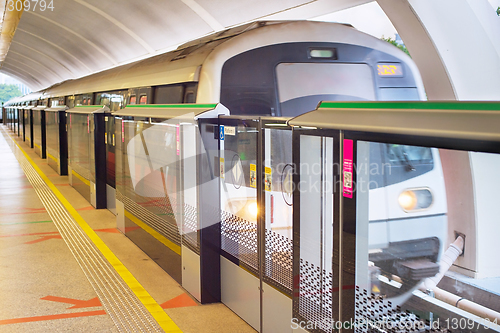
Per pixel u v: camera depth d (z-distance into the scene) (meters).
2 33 24.58
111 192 9.15
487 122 1.92
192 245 4.86
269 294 3.84
